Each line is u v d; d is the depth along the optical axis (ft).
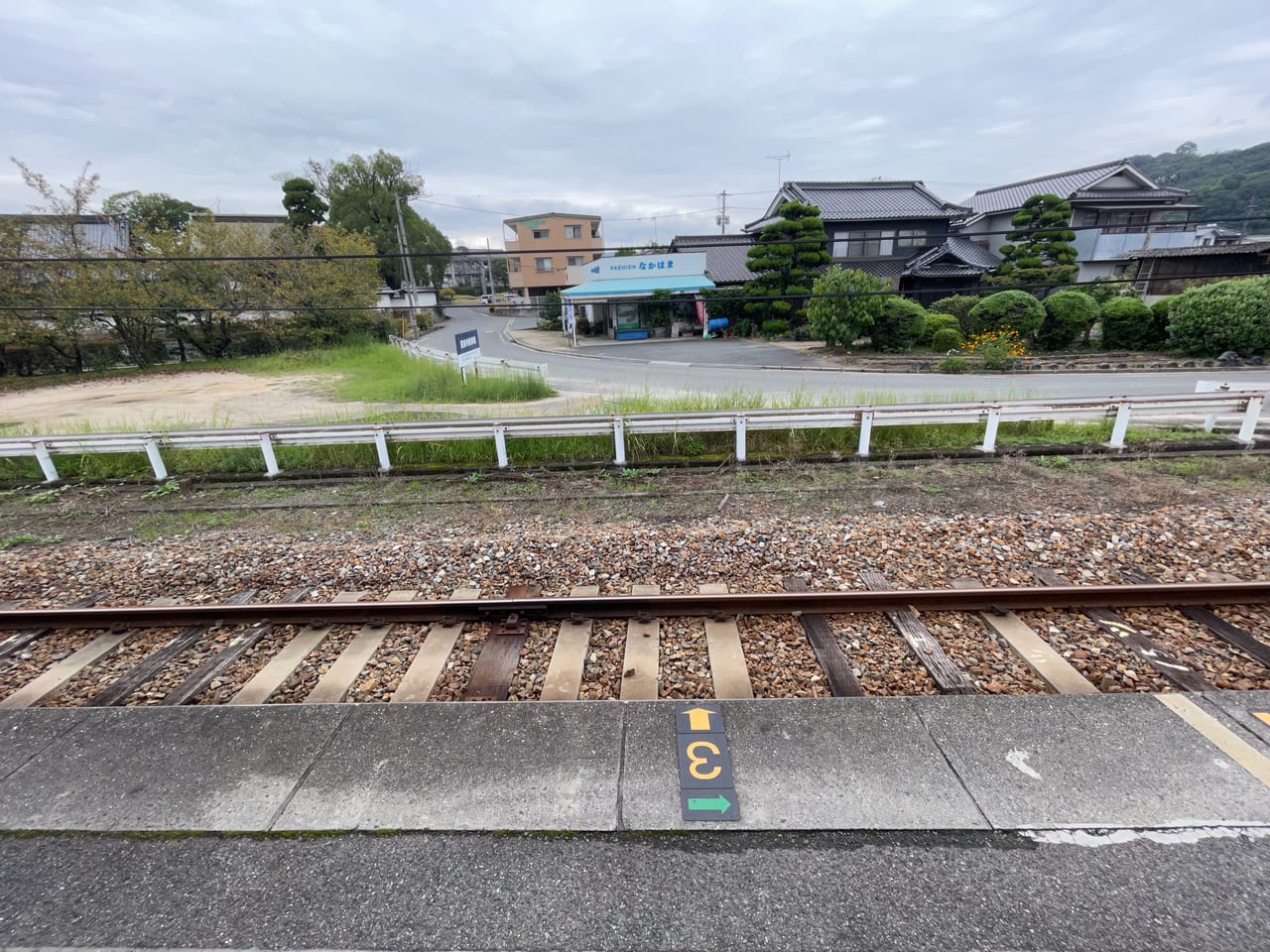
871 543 17.70
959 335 65.26
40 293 75.72
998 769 8.99
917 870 7.41
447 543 19.06
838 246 96.27
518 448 29.40
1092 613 13.56
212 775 9.64
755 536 18.45
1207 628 12.85
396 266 153.48
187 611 14.83
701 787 8.84
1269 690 10.70
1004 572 15.97
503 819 8.45
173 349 95.91
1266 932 6.49
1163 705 10.21
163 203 150.82
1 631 14.89
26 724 11.07
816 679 11.98
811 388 47.98
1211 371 51.52
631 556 17.51
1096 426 29.60
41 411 51.42
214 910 7.34
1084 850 7.58
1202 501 20.52
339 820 8.61
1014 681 11.56
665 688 11.94
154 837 8.52
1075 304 62.18
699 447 28.71
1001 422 29.25
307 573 17.74
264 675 12.90
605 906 7.11
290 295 91.66
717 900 7.12
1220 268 77.97
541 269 179.63
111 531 22.86
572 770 9.33
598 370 65.31
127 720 11.08
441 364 59.06
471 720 10.60
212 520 23.32
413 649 13.66
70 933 7.14
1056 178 100.27
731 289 96.53
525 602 14.21
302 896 7.45
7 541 21.58
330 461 29.68
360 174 151.74
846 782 8.84
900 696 10.74
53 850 8.38
